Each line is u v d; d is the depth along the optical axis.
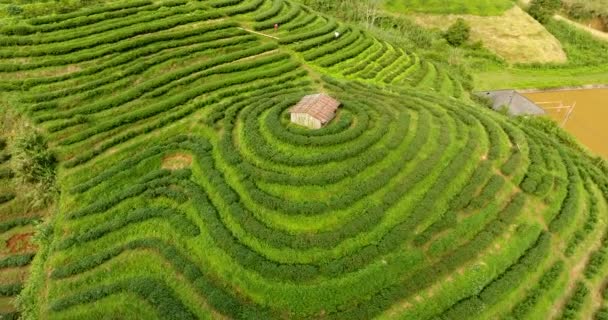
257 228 31.77
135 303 30.31
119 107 45.62
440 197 35.19
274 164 36.41
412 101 47.22
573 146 52.66
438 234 32.97
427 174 36.56
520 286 32.06
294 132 38.81
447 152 39.38
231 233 32.53
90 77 48.16
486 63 76.44
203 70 50.53
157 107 44.81
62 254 34.09
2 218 39.53
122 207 36.31
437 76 61.66
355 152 36.56
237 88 48.50
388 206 33.47
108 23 55.44
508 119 51.59
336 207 32.59
